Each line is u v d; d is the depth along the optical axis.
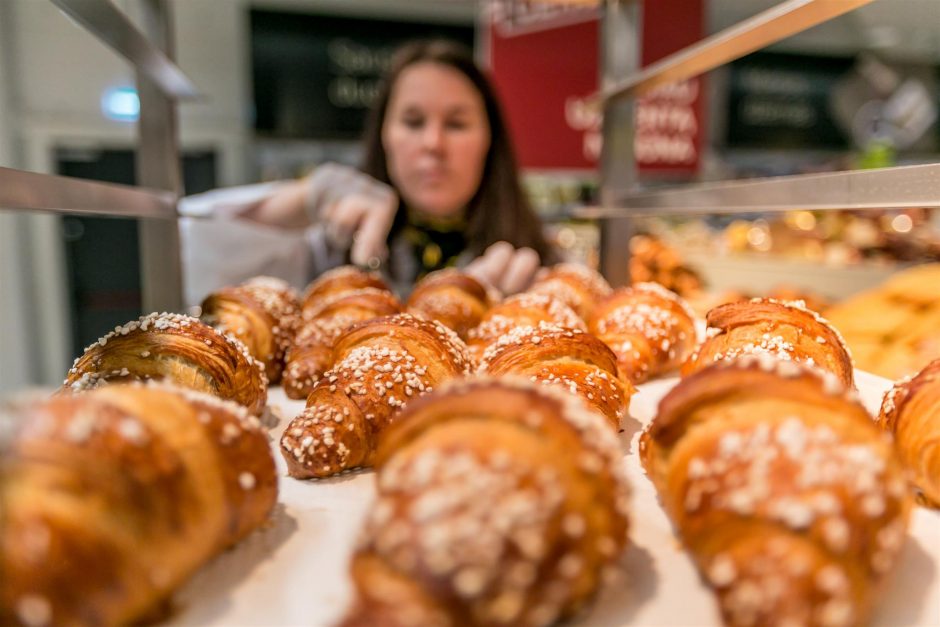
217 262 3.52
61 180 1.20
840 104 6.73
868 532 0.76
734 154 7.04
